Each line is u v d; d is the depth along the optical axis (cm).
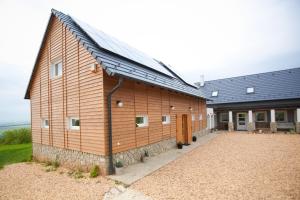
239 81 2509
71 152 818
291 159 793
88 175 685
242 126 2220
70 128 850
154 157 916
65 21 823
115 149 707
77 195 514
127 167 746
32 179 693
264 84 2272
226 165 746
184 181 584
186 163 803
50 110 962
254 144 1213
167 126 1120
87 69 738
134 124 829
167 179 608
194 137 1421
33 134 1114
